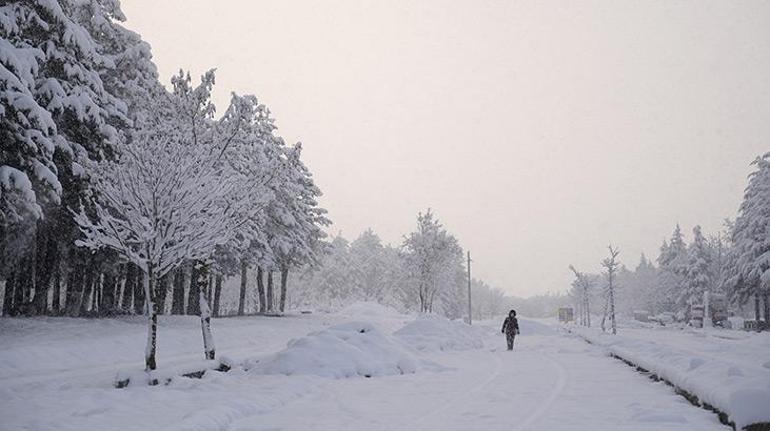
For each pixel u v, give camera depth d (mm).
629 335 43562
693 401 10070
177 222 14617
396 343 18234
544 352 23797
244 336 27062
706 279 77312
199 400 10062
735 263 57312
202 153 15859
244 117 17922
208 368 14875
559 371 16000
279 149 43375
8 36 19328
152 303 14203
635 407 9547
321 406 10109
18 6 20297
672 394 11359
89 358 17438
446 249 55062
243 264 42250
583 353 23188
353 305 66062
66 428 7664
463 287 111312
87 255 26688
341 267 98500
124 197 14625
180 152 14805
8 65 18031
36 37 22141
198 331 25156
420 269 54812
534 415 9055
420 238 54938
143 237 14352
